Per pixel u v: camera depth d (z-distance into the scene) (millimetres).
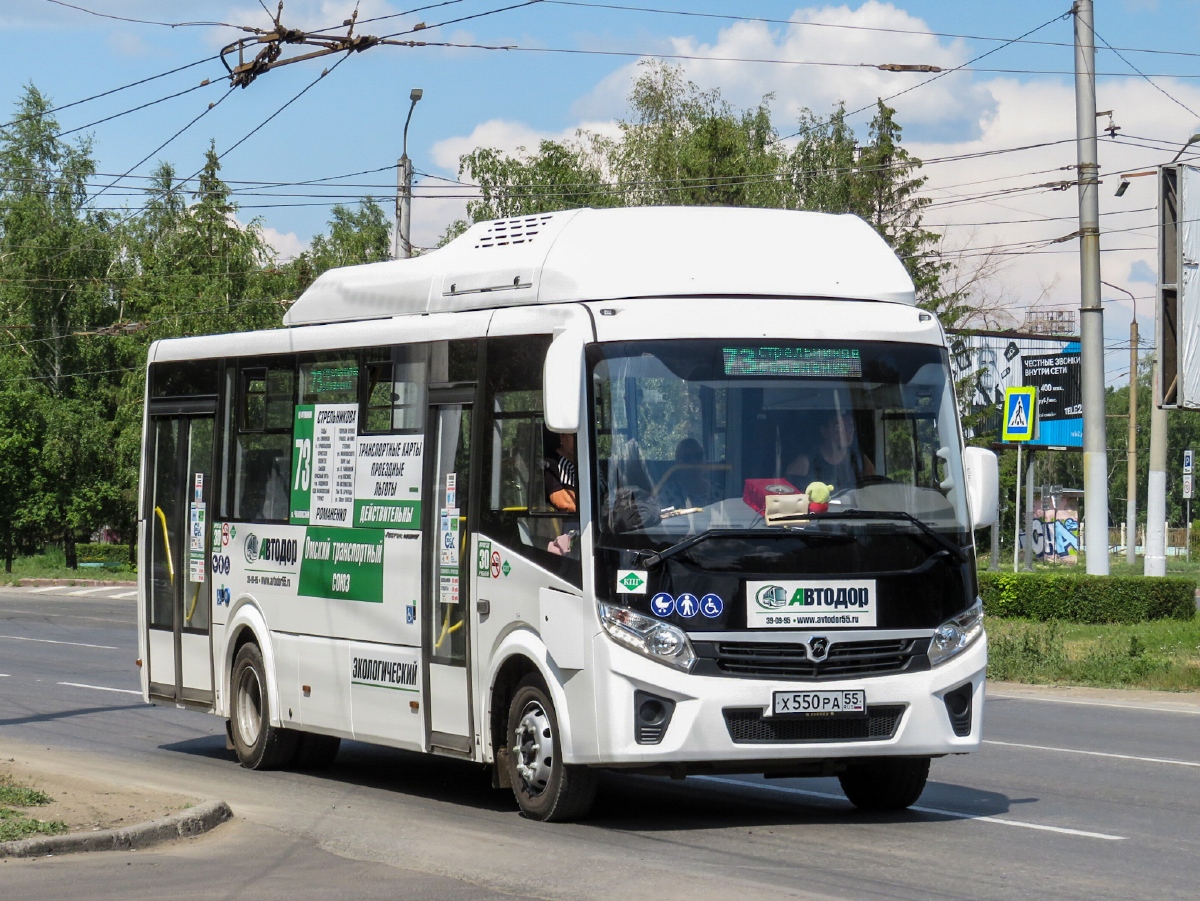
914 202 52906
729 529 10195
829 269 11266
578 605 10328
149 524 16188
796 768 10398
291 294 58344
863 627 10305
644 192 50938
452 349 11953
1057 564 67875
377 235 75062
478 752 11438
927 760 11359
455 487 11781
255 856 9906
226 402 15016
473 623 11477
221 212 62844
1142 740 16453
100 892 8711
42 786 12000
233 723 14633
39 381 69375
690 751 9961
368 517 12812
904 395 10828
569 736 10422
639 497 10242
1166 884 8727
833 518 10375
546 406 10219
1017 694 22031
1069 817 11242
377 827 11000
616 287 10898
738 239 11242
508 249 11938
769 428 10492
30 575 59812
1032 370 53531
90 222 74875
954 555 10656
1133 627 28812
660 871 9109
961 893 8438
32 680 23172
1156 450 31703
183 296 59906
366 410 12961
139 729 17672
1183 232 25344
